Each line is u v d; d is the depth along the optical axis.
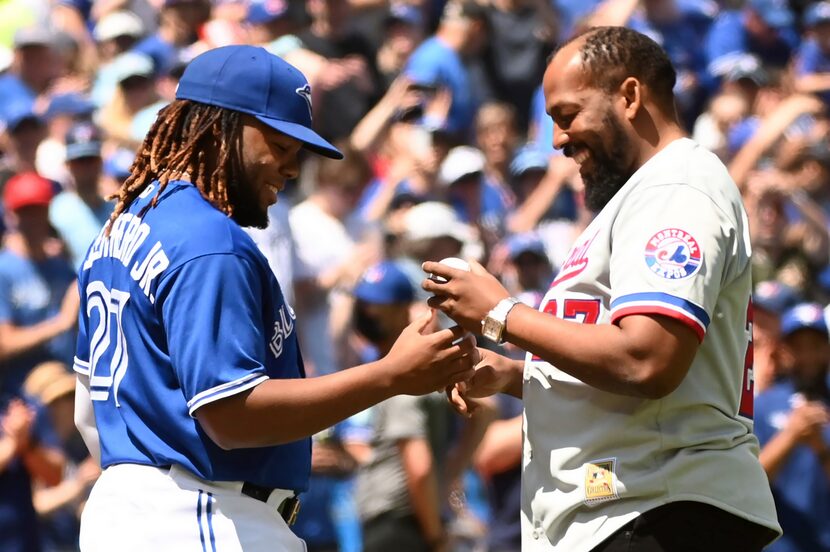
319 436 24.25
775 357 23.03
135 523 11.98
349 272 29.39
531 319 11.74
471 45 36.62
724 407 12.27
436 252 26.12
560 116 12.73
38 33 33.81
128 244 12.18
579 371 11.61
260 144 12.14
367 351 28.52
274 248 27.91
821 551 22.00
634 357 11.46
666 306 11.48
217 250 11.67
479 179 31.61
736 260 12.13
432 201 29.48
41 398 23.36
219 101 12.13
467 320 11.98
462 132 35.78
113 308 12.27
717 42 39.34
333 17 36.44
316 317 29.06
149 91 32.28
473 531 22.94
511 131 34.22
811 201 32.50
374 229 30.53
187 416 11.85
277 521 12.35
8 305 26.44
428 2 39.53
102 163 29.83
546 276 28.66
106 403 12.43
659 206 11.93
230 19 35.84
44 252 27.11
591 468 12.18
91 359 12.64
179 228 11.83
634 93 12.53
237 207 12.30
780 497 22.16
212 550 11.89
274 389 11.49
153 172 12.49
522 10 37.69
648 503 12.01
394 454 21.05
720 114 35.84
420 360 11.80
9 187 27.14
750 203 31.64
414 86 35.12
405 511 20.91
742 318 12.43
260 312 11.88
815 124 35.28
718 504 12.00
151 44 35.44
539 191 33.03
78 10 38.00
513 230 32.59
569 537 12.31
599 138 12.55
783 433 22.28
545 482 12.52
